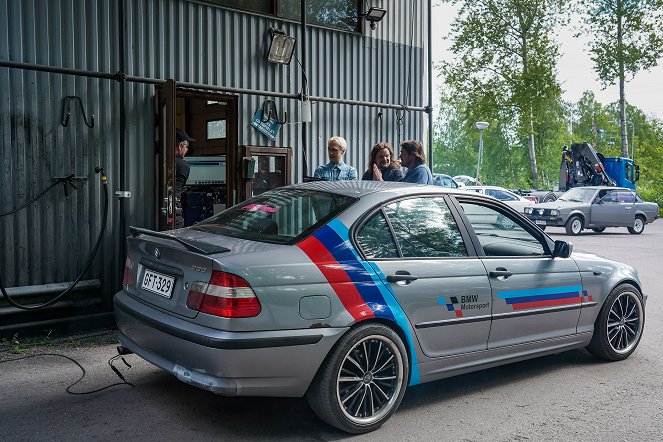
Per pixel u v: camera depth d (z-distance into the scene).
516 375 5.18
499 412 4.30
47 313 6.06
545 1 34.88
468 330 4.37
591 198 20.58
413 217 4.31
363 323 3.83
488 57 35.72
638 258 13.88
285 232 3.97
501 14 35.41
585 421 4.18
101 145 6.43
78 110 6.25
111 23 6.51
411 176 7.04
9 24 5.81
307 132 8.47
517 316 4.67
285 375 3.55
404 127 9.63
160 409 4.11
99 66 6.43
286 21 8.11
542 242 5.03
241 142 7.79
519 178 67.75
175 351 3.64
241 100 7.75
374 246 4.02
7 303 5.78
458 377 5.09
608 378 5.13
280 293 3.54
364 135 9.15
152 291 3.95
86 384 4.57
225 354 3.39
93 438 3.63
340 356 3.71
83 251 6.32
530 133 36.59
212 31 7.38
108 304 6.50
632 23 34.44
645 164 47.34
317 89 8.56
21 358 5.21
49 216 6.09
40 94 6.00
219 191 8.77
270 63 7.98
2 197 5.79
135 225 6.70
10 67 5.75
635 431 4.02
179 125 9.06
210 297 3.48
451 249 4.41
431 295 4.15
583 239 18.70
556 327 5.03
